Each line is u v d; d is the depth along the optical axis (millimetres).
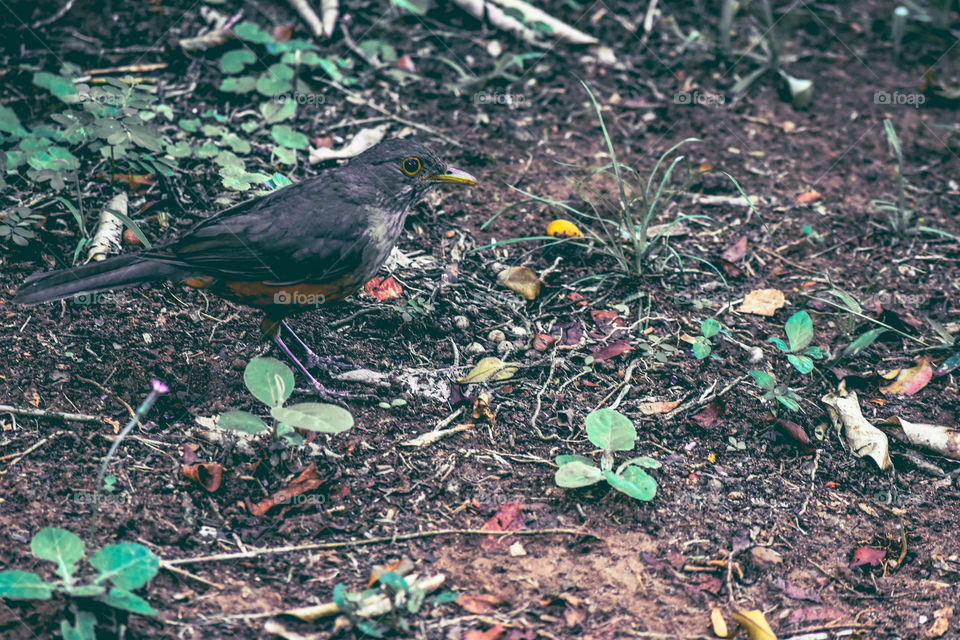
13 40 5910
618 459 4059
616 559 3646
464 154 5766
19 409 3865
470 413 4223
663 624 3424
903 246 5488
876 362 4727
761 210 5656
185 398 4078
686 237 5406
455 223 5297
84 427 3867
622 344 4598
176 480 3717
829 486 4105
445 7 6918
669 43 6980
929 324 4961
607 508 3855
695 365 4562
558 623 3373
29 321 4273
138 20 6254
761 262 5305
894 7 7715
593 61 6723
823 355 4668
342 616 3289
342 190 4062
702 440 4227
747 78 6637
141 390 4074
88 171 5121
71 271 3688
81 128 4918
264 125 5676
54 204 4883
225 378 4199
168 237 4828
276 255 3898
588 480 3812
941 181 6031
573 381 4438
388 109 6020
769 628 3410
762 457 4188
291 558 3508
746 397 4418
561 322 4762
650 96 6504
